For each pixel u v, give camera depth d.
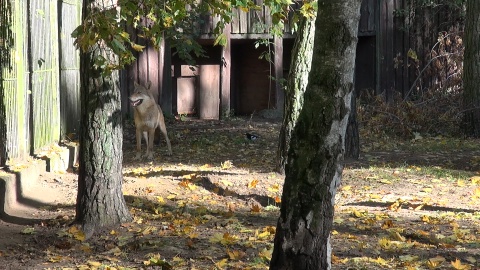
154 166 16.00
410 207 12.23
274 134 21.36
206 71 25.55
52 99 14.35
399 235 9.66
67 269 8.09
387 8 26.91
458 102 23.20
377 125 21.84
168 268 7.94
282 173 14.20
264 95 26.20
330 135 6.58
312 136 6.60
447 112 22.38
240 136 20.73
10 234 9.70
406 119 21.86
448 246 9.30
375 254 8.84
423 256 8.75
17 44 11.68
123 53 9.09
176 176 14.25
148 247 9.01
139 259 8.52
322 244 6.66
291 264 6.66
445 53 27.36
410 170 15.59
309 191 6.60
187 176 13.83
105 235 9.73
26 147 12.77
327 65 6.56
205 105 25.56
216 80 25.69
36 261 8.51
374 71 26.92
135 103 16.80
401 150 19.11
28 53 12.76
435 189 13.77
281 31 13.79
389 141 20.66
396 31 27.23
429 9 27.66
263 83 26.17
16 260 8.52
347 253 8.83
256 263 8.20
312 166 6.59
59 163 13.92
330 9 6.53
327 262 6.71
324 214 6.63
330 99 6.56
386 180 14.29
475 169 16.69
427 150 19.11
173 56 24.94
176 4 8.78
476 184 14.27
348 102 6.62
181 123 23.39
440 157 17.94
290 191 6.66
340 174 6.68
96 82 9.79
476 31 21.44
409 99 27.27
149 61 22.78
